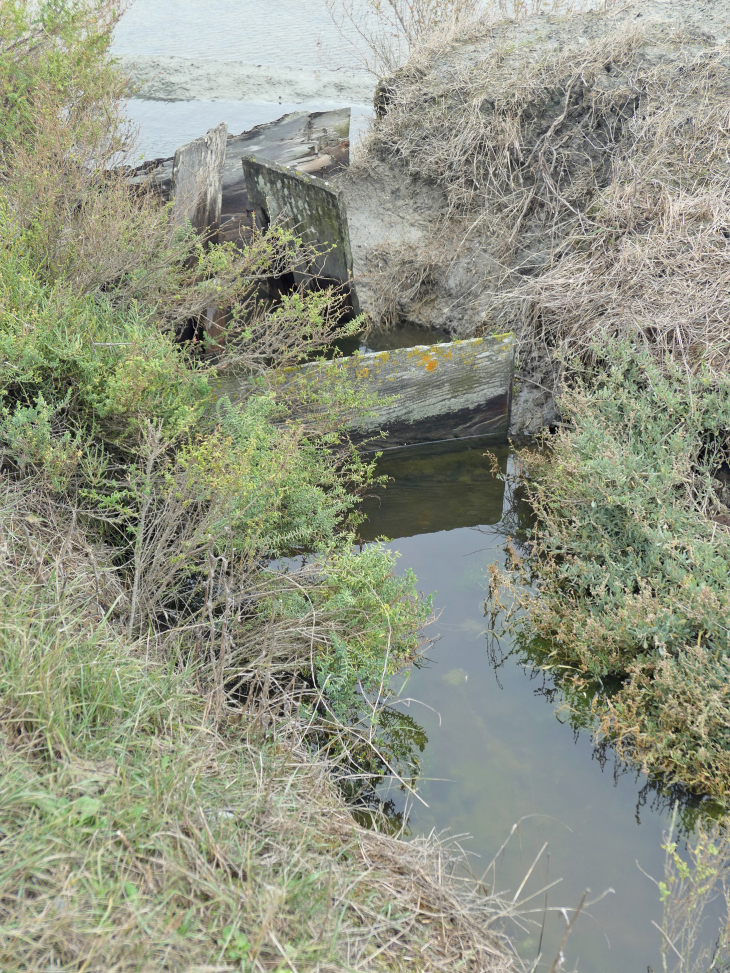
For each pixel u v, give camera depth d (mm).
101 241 3746
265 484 3094
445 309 6051
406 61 7289
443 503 4410
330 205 5477
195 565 3021
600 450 3756
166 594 3123
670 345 4176
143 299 4102
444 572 3895
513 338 4605
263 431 3422
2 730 1993
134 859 1796
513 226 5691
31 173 3975
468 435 4852
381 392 4512
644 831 2646
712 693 2723
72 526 2908
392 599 3229
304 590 3133
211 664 2752
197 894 1797
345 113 6953
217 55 11000
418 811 2717
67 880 1651
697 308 4223
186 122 9109
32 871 1658
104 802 1894
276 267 5727
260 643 2953
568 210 5453
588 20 6457
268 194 5957
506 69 6211
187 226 4555
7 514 2830
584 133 5570
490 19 7242
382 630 3041
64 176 4051
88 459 3084
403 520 4273
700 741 2781
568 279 4824
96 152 4727
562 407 4559
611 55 5648
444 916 2145
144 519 3027
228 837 2008
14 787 1810
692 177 4992
